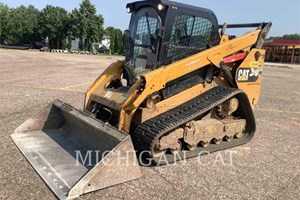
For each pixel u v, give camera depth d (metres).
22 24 65.94
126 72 5.91
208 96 5.62
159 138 4.79
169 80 5.08
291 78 21.81
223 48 5.71
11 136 5.60
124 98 4.99
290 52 54.09
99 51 65.81
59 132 5.88
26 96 9.62
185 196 3.99
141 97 4.88
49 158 4.75
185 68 5.22
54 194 3.84
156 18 5.36
